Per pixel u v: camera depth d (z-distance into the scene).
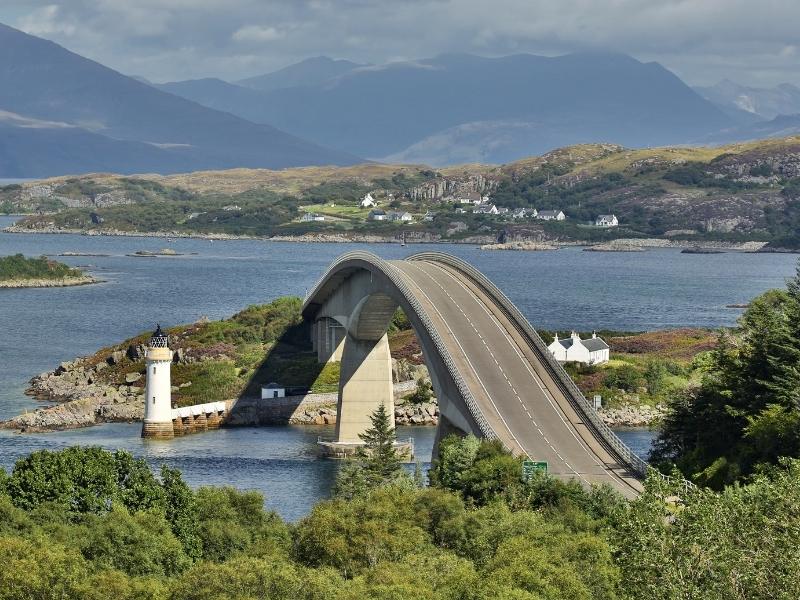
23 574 178.50
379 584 188.50
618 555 171.62
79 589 180.75
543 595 182.88
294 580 183.38
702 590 155.38
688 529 162.62
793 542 160.50
